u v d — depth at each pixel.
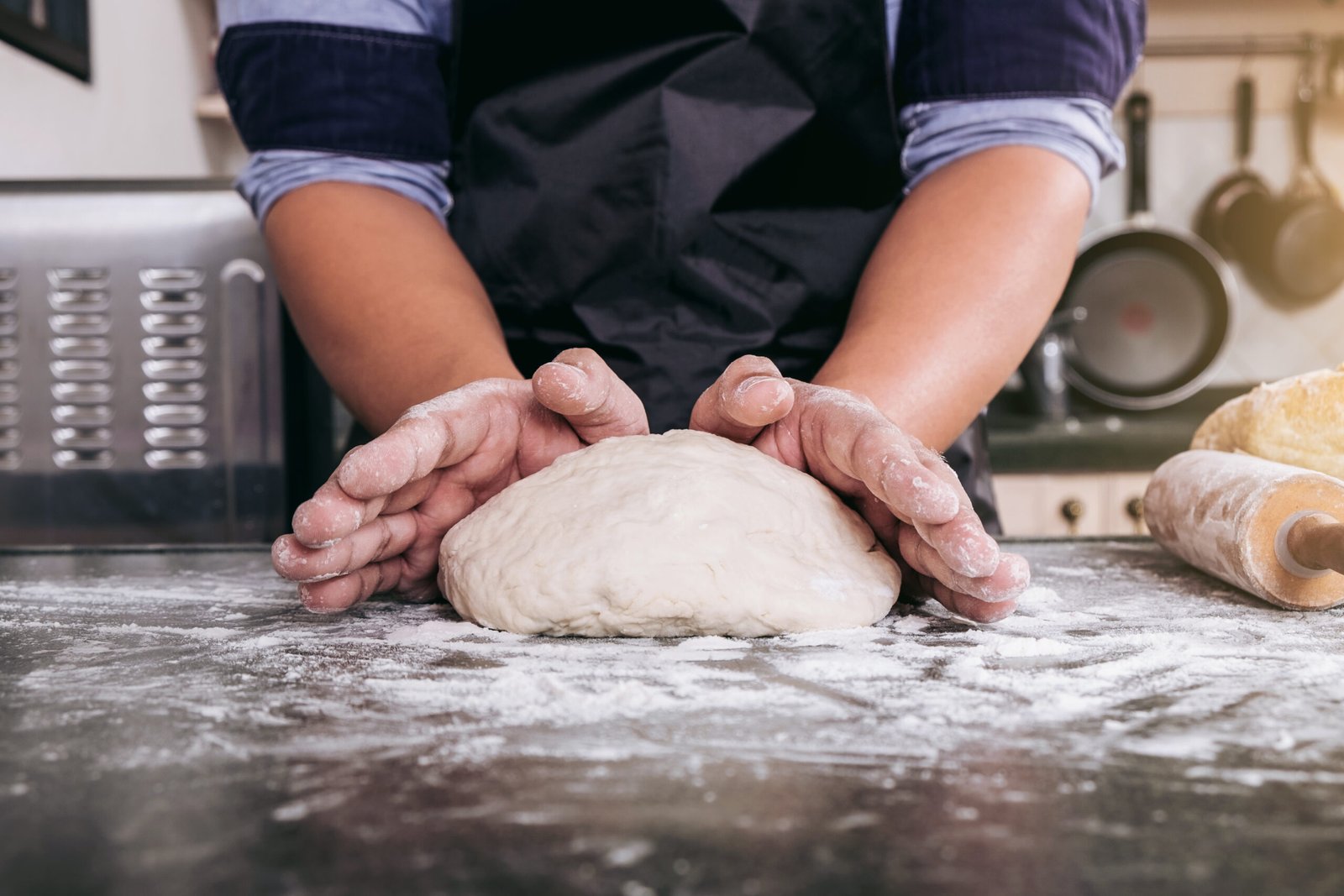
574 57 1.08
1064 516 2.10
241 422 1.55
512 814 0.35
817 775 0.39
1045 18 1.02
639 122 1.06
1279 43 2.64
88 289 1.53
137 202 1.52
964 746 0.42
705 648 0.62
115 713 0.48
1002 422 2.17
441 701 0.49
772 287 1.11
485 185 1.13
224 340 1.54
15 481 1.56
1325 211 2.58
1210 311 2.47
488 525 0.72
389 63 1.08
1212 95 2.69
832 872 0.30
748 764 0.40
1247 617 0.70
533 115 1.09
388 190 1.09
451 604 0.76
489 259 1.13
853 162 1.10
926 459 0.65
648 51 1.05
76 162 1.95
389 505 0.70
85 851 0.32
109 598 0.80
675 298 1.11
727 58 1.05
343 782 0.38
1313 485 0.73
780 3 1.03
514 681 0.52
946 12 1.05
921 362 0.90
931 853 0.31
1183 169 2.72
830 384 0.88
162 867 0.31
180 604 0.78
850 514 0.74
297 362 1.57
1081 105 1.03
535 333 1.15
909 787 0.37
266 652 0.61
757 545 0.67
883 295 0.97
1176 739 0.43
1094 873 0.30
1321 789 0.37
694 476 0.70
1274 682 0.52
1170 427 2.09
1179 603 0.75
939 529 0.61
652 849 0.32
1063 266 0.98
